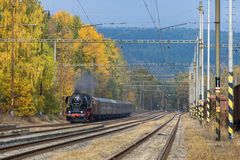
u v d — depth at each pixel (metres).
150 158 29.56
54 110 94.50
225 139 44.19
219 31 44.88
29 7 87.12
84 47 129.25
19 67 81.00
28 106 80.81
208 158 28.19
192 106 139.62
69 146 37.03
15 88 79.88
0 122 69.19
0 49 80.44
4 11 81.00
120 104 130.12
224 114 64.75
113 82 156.38
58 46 114.88
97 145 38.88
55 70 93.44
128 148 33.81
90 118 94.06
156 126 76.06
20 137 40.59
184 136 51.47
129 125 77.50
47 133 46.94
